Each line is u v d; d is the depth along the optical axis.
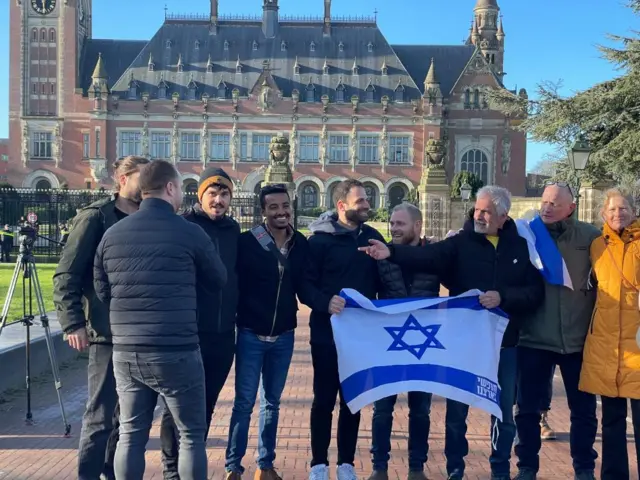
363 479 6.53
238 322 6.34
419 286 6.79
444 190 33.75
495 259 6.20
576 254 6.29
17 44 75.88
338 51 77.81
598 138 29.80
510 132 75.56
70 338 5.62
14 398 9.39
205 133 75.00
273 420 6.35
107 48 80.50
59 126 75.62
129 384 5.07
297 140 75.50
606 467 6.08
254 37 78.31
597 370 5.99
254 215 31.25
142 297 4.93
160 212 5.11
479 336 6.23
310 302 6.17
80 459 5.78
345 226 6.40
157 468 6.67
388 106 74.88
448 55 81.75
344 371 6.14
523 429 6.38
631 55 28.81
